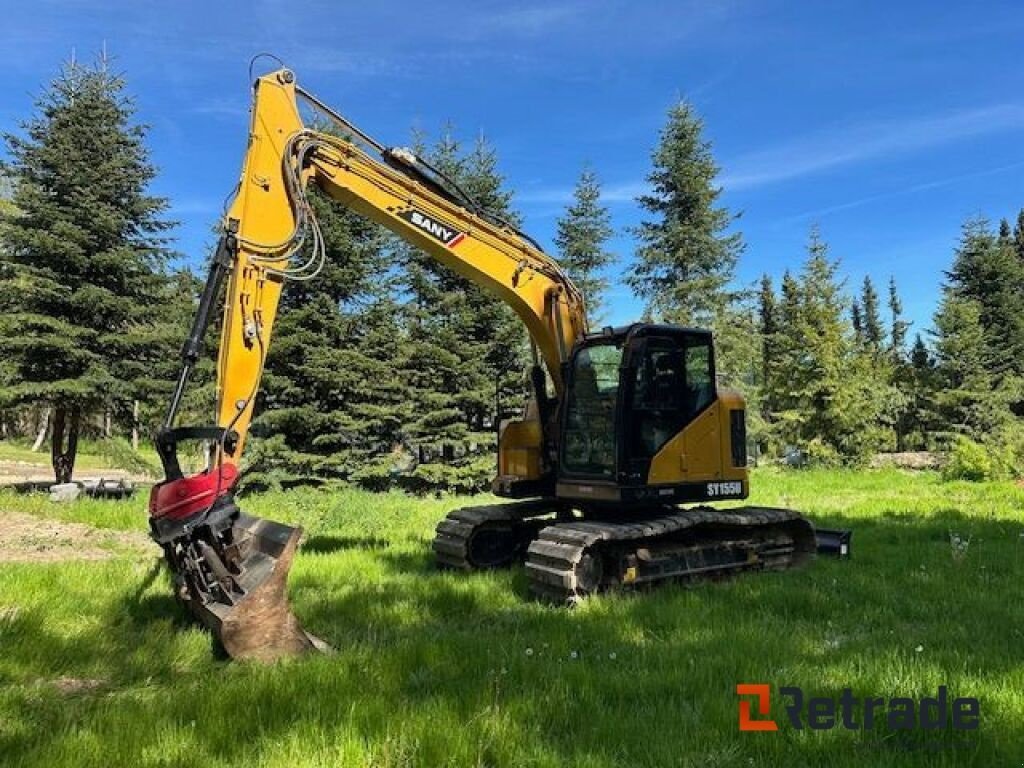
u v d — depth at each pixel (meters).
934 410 32.34
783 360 30.97
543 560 7.57
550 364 8.96
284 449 17.52
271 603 5.69
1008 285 35.75
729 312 26.03
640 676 5.06
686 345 8.53
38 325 15.95
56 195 16.64
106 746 3.99
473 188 21.81
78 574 7.81
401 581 8.20
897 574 8.69
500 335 20.78
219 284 6.65
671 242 25.88
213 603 5.81
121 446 17.05
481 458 20.39
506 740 4.03
